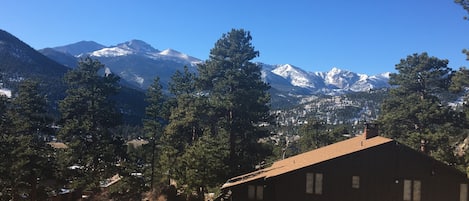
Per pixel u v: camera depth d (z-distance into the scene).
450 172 33.81
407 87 70.00
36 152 55.78
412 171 33.97
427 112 63.47
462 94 61.78
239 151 62.66
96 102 66.00
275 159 77.62
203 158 48.06
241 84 65.50
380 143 34.16
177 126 64.50
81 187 60.06
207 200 52.78
